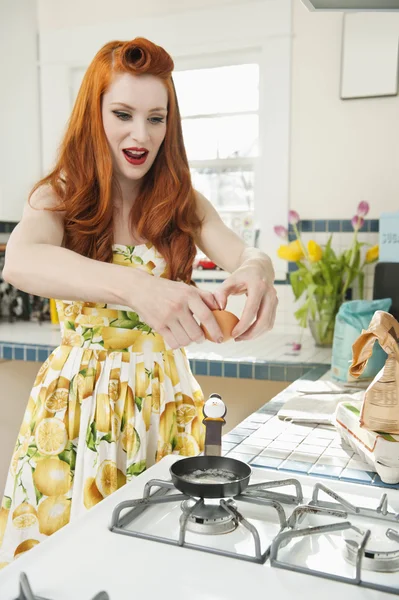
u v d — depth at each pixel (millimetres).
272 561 614
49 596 553
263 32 2516
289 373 1966
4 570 598
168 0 2664
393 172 2387
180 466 781
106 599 511
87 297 872
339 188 2471
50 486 1112
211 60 2688
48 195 1141
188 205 1229
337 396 1414
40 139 2924
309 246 2250
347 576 597
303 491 817
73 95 2908
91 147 1134
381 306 1777
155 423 1146
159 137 1134
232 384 2273
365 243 2338
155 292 810
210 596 557
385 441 880
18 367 2498
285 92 2510
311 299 2234
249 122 2713
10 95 2678
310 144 2500
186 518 667
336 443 1079
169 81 1125
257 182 2664
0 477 2463
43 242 1055
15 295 2902
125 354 1138
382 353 1650
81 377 1125
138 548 648
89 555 631
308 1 961
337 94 2438
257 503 715
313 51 2453
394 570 613
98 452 1097
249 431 1155
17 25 2723
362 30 2342
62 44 2840
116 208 1216
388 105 2363
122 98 1063
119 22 2746
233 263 1225
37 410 1147
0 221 2818
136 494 795
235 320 851
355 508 712
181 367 1219
